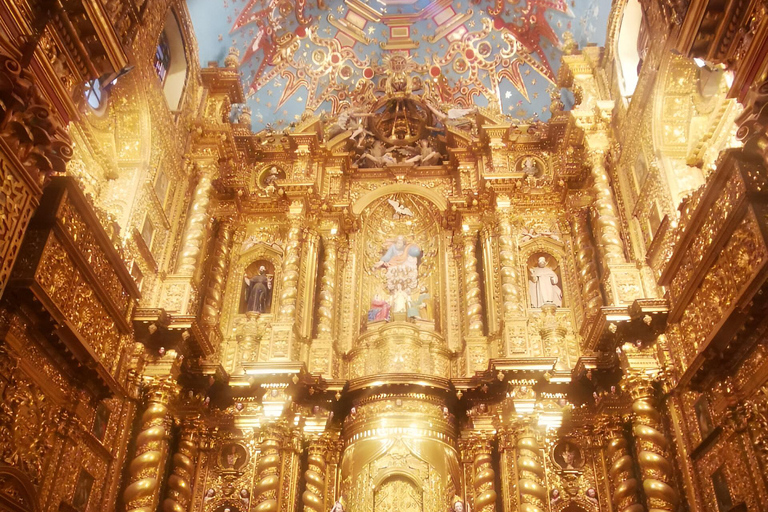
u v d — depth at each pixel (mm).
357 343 13758
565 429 12141
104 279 9789
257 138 16359
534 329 13078
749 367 8258
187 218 13531
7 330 7410
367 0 17734
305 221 14805
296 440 12094
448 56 18219
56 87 7109
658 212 11906
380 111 17781
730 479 8750
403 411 12102
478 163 15938
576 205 14445
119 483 10312
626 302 11297
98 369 9133
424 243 15805
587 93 14602
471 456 12156
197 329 11188
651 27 12352
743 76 7117
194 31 15156
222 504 11773
